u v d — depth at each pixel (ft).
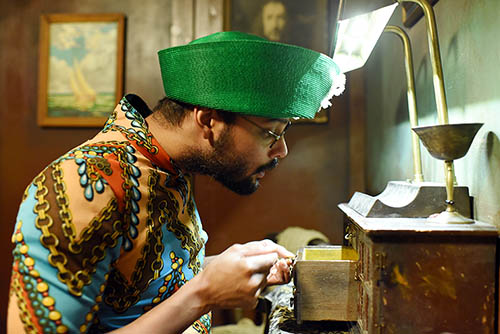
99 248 2.37
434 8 3.71
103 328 2.60
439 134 2.47
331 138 7.90
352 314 2.91
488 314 2.42
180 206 2.95
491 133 2.62
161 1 8.29
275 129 2.87
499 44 2.53
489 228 2.44
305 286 2.93
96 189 2.42
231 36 2.91
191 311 2.48
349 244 3.53
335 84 3.14
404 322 2.45
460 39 3.13
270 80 2.69
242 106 2.69
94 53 8.28
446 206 2.77
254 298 2.54
